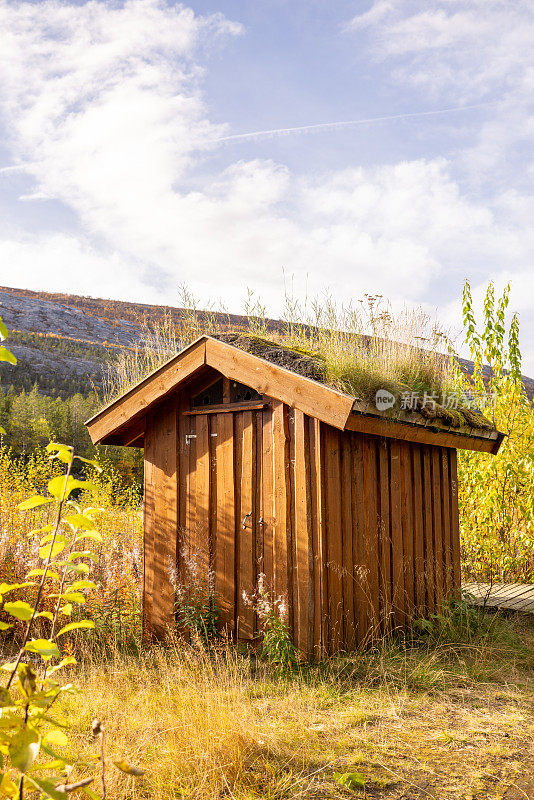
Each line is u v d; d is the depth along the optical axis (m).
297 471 5.93
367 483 6.51
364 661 5.77
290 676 5.41
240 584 6.34
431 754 3.99
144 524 7.32
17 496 9.41
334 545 5.94
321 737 4.23
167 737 3.99
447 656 6.09
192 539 6.85
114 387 10.23
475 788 3.54
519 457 10.73
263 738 4.06
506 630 7.11
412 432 6.74
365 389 5.99
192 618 6.39
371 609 6.35
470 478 11.00
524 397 11.20
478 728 4.41
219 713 4.15
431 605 7.30
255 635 6.15
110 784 3.21
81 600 2.01
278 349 6.52
